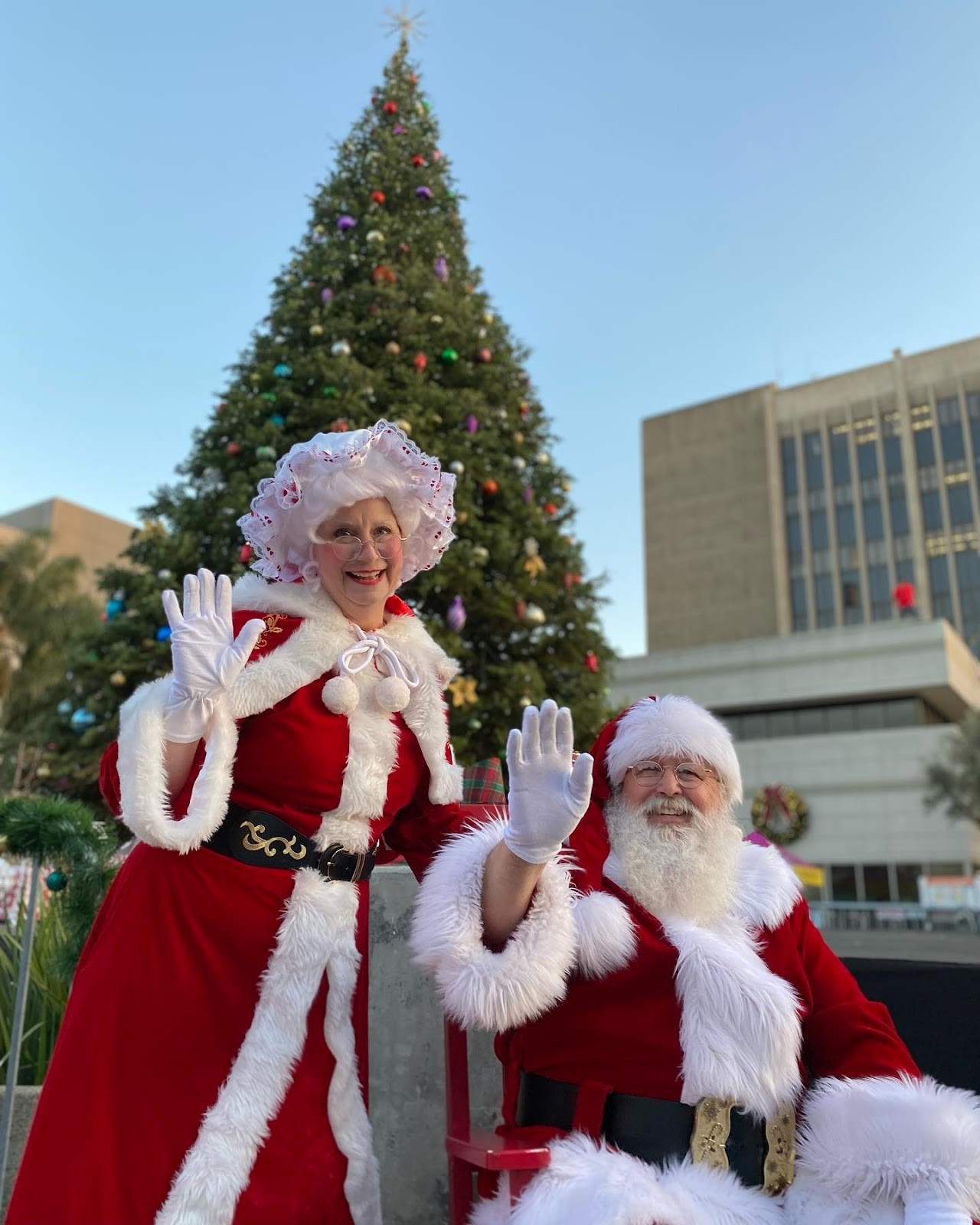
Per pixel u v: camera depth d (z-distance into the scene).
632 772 2.32
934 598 53.19
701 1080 1.94
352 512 2.18
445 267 8.39
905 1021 3.22
